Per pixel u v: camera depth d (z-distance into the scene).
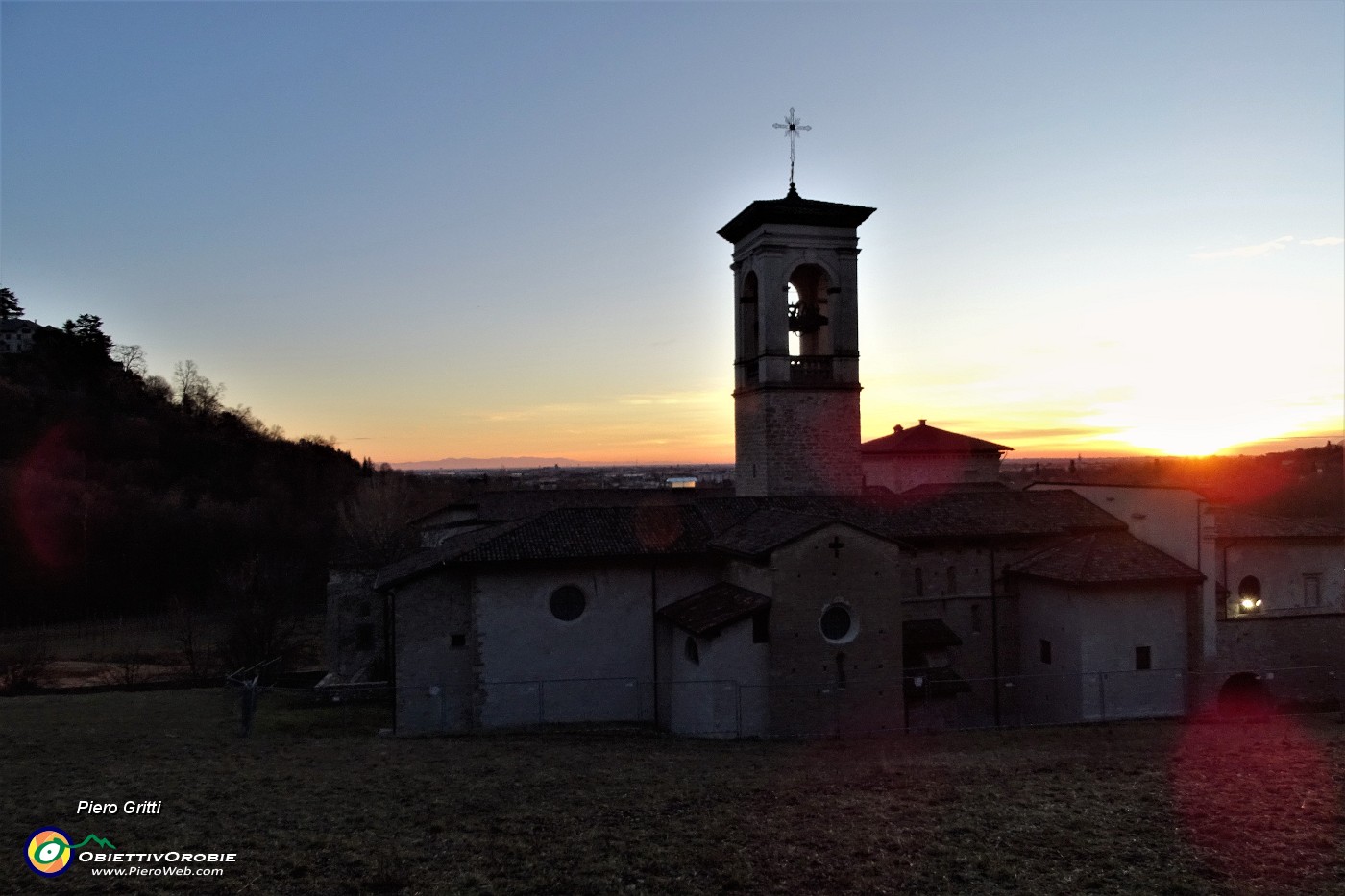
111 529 87.56
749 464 43.47
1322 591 39.50
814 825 17.78
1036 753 25.83
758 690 30.30
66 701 40.84
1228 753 24.61
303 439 154.12
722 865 15.52
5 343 142.50
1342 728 29.95
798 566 30.64
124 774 23.22
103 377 137.88
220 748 27.89
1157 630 33.97
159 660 62.62
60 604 81.25
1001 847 16.36
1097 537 36.84
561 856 16.11
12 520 82.12
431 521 61.03
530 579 32.72
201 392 158.62
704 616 31.08
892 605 31.55
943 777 22.00
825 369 42.19
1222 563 38.00
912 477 54.06
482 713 32.06
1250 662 35.72
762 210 40.69
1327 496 80.19
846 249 42.38
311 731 32.12
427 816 18.67
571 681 32.91
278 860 15.89
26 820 18.48
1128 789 20.28
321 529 103.88
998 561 36.94
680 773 23.05
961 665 36.00
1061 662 34.03
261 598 62.28
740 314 44.78
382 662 49.91
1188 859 15.60
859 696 30.89
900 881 14.81
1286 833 16.83
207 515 94.50
